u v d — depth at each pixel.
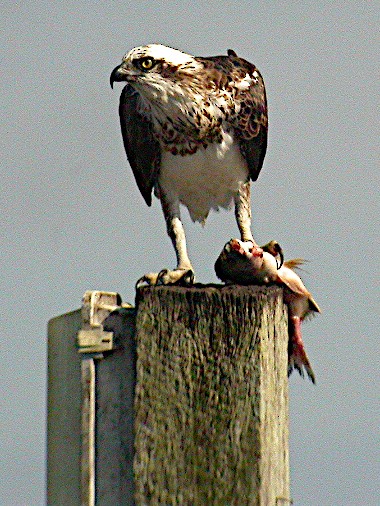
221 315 8.27
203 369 8.24
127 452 8.30
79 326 8.52
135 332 8.37
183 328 8.28
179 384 8.24
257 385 8.16
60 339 8.86
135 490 8.17
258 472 8.05
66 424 8.62
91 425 8.28
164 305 8.32
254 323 8.23
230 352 8.23
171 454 8.18
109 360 8.38
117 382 8.36
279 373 8.84
